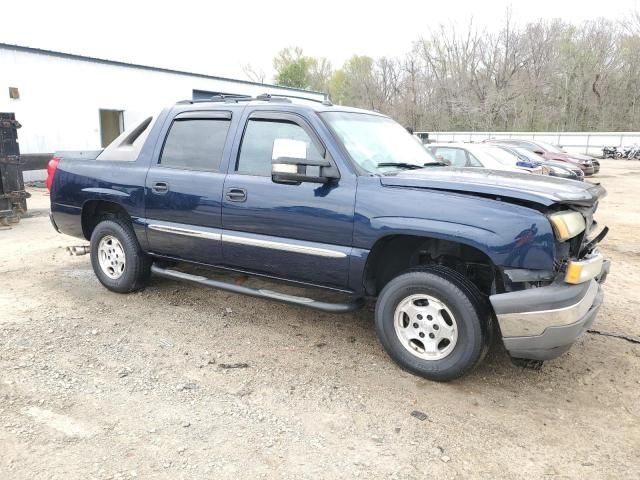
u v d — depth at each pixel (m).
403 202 3.55
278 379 3.69
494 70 55.00
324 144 3.92
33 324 4.50
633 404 3.47
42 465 2.69
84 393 3.42
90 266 6.43
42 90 14.91
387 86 61.06
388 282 4.02
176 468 2.70
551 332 3.22
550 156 21.16
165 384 3.57
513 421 3.23
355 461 2.81
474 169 4.31
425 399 3.46
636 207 12.94
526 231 3.22
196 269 5.66
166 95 19.03
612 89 50.81
